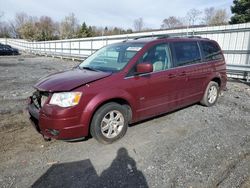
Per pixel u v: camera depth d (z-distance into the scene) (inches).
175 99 189.0
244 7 1130.0
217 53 236.4
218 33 451.8
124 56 169.0
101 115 143.8
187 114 210.4
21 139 159.0
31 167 125.6
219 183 110.4
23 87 340.8
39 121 138.6
